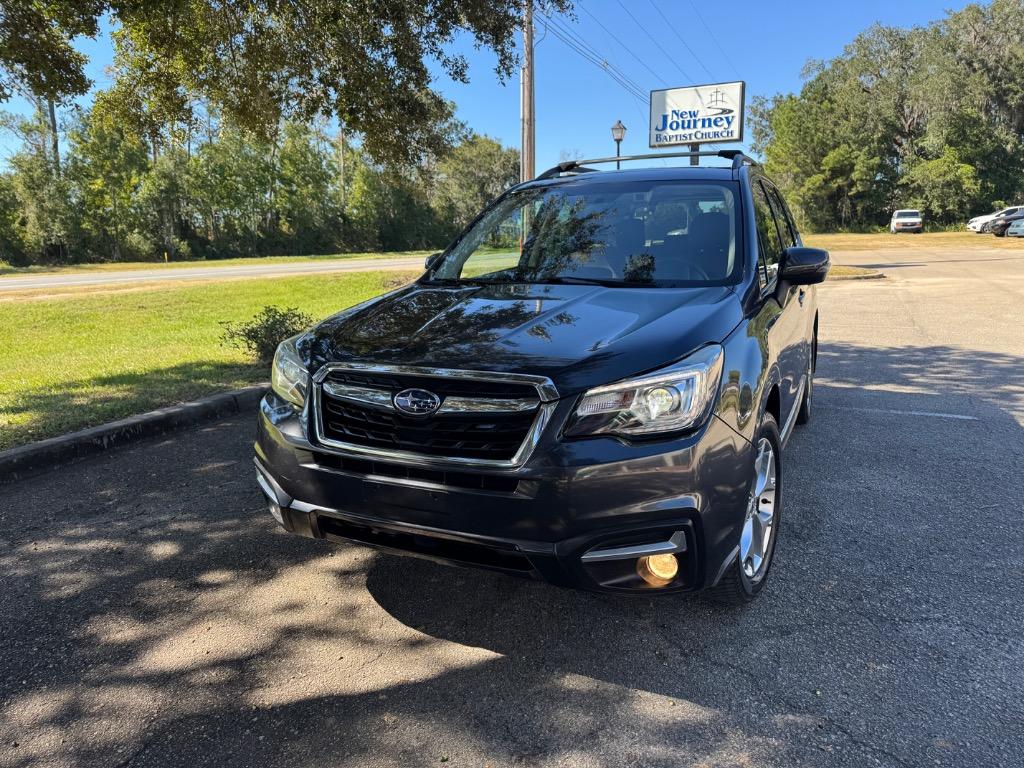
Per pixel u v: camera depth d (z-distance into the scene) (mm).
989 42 61312
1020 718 2271
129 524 3906
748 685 2469
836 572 3252
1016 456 4832
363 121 9453
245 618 2973
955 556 3393
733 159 4133
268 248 61688
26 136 48656
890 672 2521
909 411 6066
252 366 7930
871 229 62250
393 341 2693
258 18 8578
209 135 53500
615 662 2619
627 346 2445
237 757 2172
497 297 3191
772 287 3566
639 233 3635
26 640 2824
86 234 51531
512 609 3004
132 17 7875
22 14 6824
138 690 2508
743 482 2504
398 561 3459
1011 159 59344
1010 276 18672
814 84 64438
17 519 3990
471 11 8477
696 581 2414
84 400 6219
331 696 2461
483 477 2334
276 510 2840
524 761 2133
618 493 2258
